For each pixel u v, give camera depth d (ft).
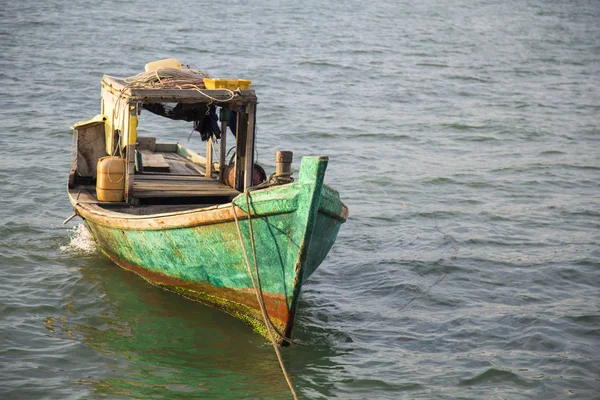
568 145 78.28
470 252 45.52
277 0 215.31
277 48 133.28
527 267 43.16
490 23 197.67
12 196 53.01
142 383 28.91
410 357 32.04
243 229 31.01
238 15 176.76
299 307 36.91
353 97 98.27
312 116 86.02
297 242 29.68
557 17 221.25
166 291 37.86
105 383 28.76
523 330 34.81
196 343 32.50
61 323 33.73
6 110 79.05
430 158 71.10
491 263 43.73
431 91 105.81
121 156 39.83
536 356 32.22
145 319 34.60
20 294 36.35
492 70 126.93
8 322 33.27
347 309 36.91
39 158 63.16
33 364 29.78
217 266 33.17
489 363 31.48
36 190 54.70
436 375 30.45
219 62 117.08
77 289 37.42
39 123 74.59
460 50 147.13
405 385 29.55
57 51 114.93
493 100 101.91
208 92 37.09
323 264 43.04
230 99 37.29
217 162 48.80
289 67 115.96
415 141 77.71
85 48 119.44
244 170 40.55
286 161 31.45
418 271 42.22
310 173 28.27
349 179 62.75
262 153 70.08
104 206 39.22
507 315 36.45
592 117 93.40
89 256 42.27
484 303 38.04
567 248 46.73
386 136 79.00
